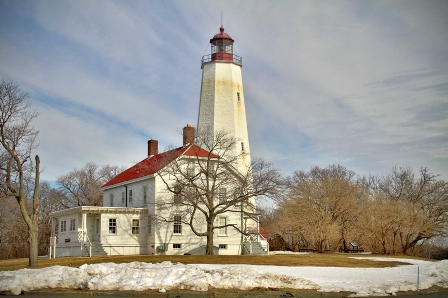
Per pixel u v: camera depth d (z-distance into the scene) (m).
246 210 49.59
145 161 55.50
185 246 47.03
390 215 58.12
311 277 25.41
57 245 50.69
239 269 23.45
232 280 21.08
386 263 36.97
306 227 61.03
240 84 57.16
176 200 45.19
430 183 65.38
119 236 46.16
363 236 62.00
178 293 18.91
